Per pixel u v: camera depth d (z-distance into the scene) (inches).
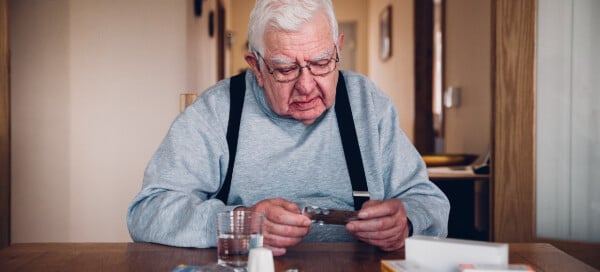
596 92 104.0
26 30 114.9
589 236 104.3
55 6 116.8
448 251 36.1
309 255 44.7
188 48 158.2
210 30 215.2
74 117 118.6
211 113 57.4
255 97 58.0
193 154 55.6
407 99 228.1
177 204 50.4
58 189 117.0
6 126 98.7
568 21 103.8
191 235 47.7
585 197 104.4
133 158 129.0
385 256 44.6
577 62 104.0
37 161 115.5
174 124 57.0
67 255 45.4
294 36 50.7
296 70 52.1
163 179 53.7
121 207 125.6
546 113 104.7
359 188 56.7
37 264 42.7
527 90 103.0
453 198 134.6
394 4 256.5
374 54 320.2
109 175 122.6
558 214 104.8
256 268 35.9
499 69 104.0
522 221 104.2
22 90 114.3
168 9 141.6
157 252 46.4
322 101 54.2
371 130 58.3
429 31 211.8
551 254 46.5
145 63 132.5
